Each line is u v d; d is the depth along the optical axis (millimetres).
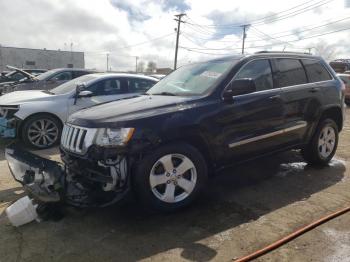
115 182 3459
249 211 3922
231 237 3373
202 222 3676
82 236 3430
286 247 3189
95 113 3771
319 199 4246
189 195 3842
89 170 3537
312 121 5090
